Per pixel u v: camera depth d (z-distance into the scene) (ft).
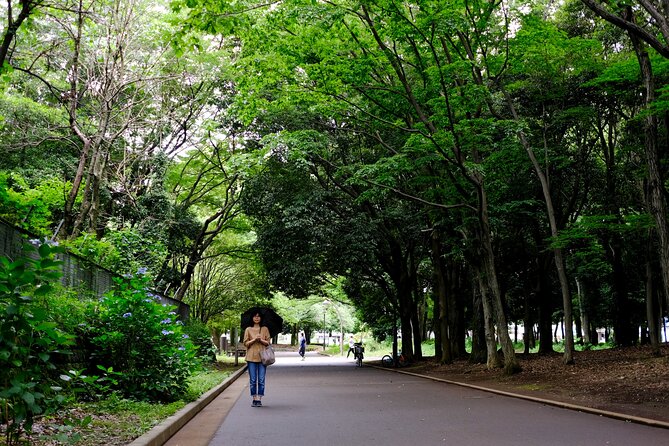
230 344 200.85
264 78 54.44
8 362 13.17
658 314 91.61
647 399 34.71
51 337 14.79
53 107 73.51
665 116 55.62
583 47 53.01
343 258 83.20
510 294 113.39
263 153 56.49
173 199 89.81
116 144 69.87
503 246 86.58
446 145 52.95
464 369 72.18
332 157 82.38
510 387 47.96
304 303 211.20
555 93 63.41
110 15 53.31
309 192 82.89
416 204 84.12
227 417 31.30
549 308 88.33
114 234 54.90
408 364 93.71
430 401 39.47
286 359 141.69
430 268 112.06
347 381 61.98
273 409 35.35
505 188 64.49
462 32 53.62
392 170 54.80
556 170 73.77
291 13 45.80
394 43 54.34
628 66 50.08
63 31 52.60
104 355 31.48
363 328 212.84
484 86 49.21
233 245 112.88
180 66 67.97
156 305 32.42
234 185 95.61
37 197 43.47
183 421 27.89
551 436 23.98
